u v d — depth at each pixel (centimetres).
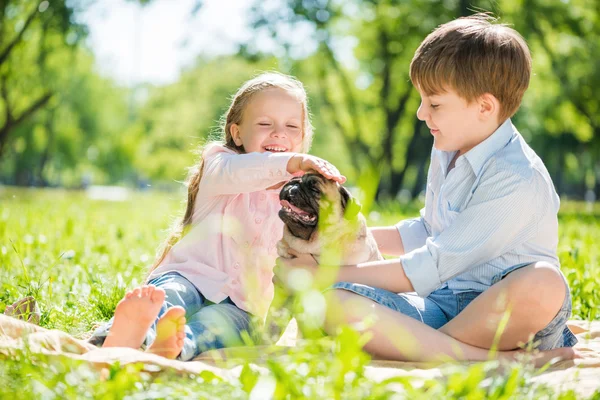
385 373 264
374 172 233
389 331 308
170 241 389
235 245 373
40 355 249
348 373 227
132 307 291
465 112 342
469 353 308
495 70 335
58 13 2252
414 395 215
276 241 381
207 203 381
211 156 386
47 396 211
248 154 362
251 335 350
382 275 331
